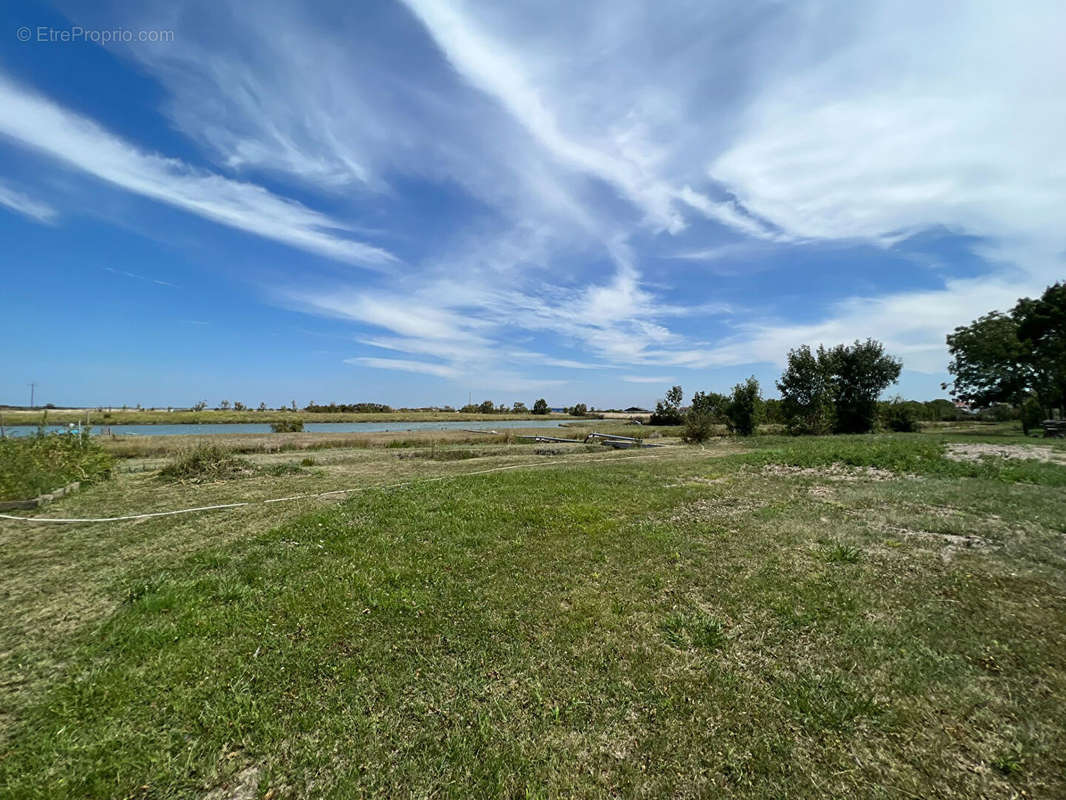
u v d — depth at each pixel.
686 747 2.78
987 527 6.53
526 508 8.12
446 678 3.46
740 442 25.41
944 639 3.77
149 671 3.51
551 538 6.59
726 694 3.23
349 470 14.90
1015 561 5.29
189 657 3.69
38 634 4.11
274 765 2.70
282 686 3.36
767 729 2.91
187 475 12.59
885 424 37.12
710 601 4.61
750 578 5.09
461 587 5.00
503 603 4.63
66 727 2.94
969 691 3.17
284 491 10.84
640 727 2.96
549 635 4.03
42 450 11.87
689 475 11.72
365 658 3.69
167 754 2.76
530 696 3.26
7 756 2.72
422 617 4.35
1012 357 32.19
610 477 11.41
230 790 2.54
